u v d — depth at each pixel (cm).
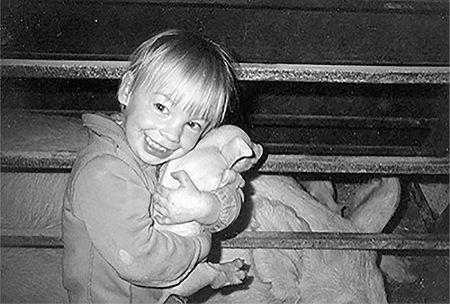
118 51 233
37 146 243
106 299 184
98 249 174
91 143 180
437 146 292
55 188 245
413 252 317
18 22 226
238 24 226
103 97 276
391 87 289
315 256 259
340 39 232
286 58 234
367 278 265
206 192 172
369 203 286
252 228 248
